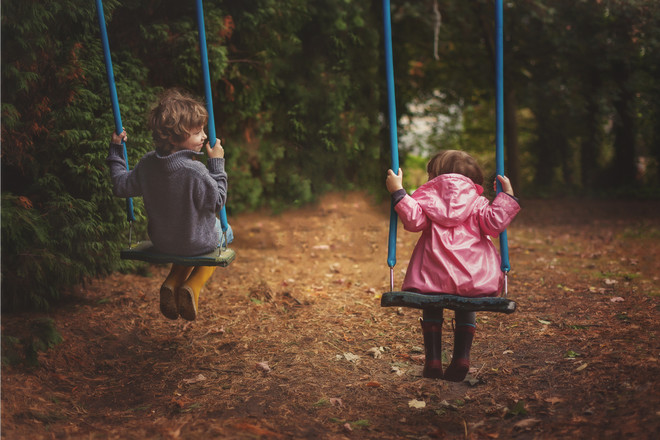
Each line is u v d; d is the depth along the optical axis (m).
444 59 13.64
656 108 12.43
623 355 3.87
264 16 7.08
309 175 10.16
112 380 3.91
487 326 4.82
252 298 5.60
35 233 4.17
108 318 4.88
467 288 3.05
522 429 3.05
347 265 7.14
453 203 3.15
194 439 3.00
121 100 5.02
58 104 4.51
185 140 3.39
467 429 3.13
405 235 8.86
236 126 8.84
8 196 3.95
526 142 14.84
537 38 11.55
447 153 3.41
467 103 14.55
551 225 10.16
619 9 9.75
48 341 4.01
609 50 10.68
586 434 2.87
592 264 7.07
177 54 6.21
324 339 4.59
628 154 13.62
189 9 6.40
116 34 5.62
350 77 10.41
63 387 3.74
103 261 4.92
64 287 5.37
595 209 11.71
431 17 10.98
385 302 2.96
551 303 5.40
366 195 11.07
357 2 10.11
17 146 4.09
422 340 4.59
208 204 3.34
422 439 3.05
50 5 3.97
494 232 3.15
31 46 3.91
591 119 12.99
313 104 9.85
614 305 5.24
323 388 3.74
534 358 4.07
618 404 3.15
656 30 9.77
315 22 9.58
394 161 3.22
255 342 4.53
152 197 3.36
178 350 4.39
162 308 3.65
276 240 8.29
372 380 3.87
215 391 3.71
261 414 3.38
